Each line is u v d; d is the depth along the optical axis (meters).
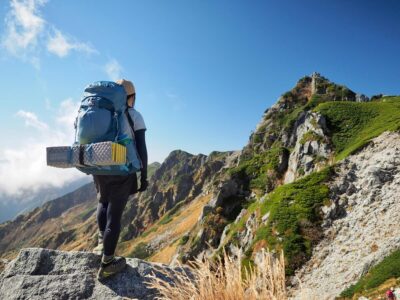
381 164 53.16
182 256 74.19
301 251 44.81
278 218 51.12
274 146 105.31
